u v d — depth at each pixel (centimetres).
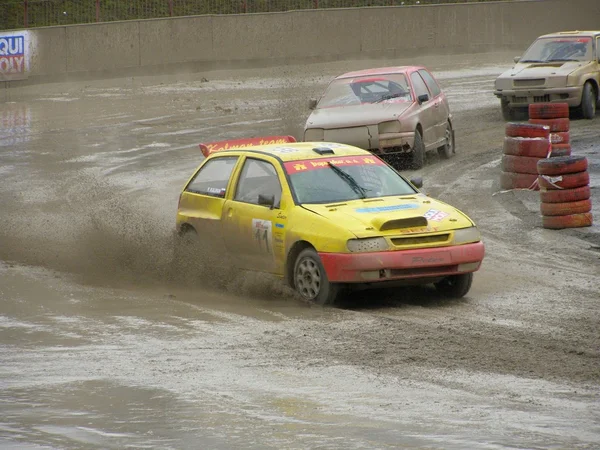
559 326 2041
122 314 2189
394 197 2436
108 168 4756
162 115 6519
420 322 2086
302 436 1310
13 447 1268
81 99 7394
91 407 1482
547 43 5934
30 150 5309
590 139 4912
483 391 1558
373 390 1570
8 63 7700
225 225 2539
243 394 1553
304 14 9262
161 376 1675
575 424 1364
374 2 10888
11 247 3033
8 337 1983
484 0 11125
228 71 8844
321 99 4522
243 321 2106
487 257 2864
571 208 3195
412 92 4422
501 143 5078
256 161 2545
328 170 2481
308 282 2288
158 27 8519
